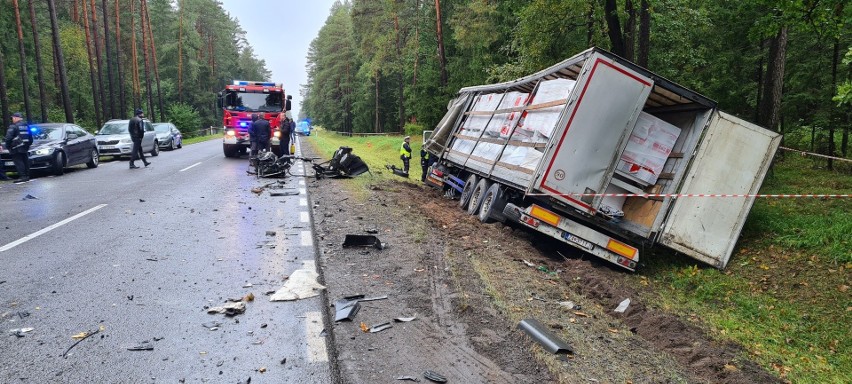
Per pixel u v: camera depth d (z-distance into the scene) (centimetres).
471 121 1366
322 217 895
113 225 791
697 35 1847
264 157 1477
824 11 874
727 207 766
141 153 1706
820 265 690
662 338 484
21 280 525
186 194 1125
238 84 2094
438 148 1534
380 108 6016
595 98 743
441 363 377
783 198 1123
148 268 576
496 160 993
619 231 799
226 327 425
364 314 463
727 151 763
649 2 1370
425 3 3575
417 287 540
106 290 502
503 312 482
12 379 332
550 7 1436
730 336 521
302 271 568
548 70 914
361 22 4347
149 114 4491
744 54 2112
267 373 352
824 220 838
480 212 1019
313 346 395
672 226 766
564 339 435
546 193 751
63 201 1005
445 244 743
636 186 812
